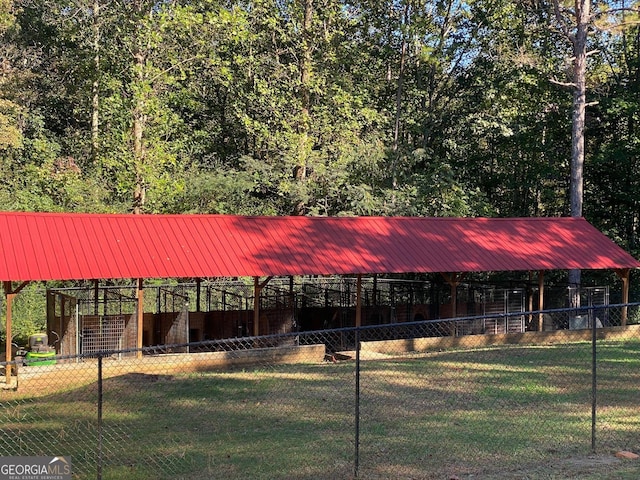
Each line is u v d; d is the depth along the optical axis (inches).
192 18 1173.7
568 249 1039.0
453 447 426.9
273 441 442.9
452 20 1519.4
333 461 400.2
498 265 949.2
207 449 425.1
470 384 621.3
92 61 1262.3
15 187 1227.2
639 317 1117.7
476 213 1433.3
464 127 1505.9
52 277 717.9
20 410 531.5
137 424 486.9
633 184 1459.2
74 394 585.0
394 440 442.9
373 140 1403.8
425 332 961.5
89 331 743.7
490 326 978.7
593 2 1387.8
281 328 875.4
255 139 1450.5
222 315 883.4
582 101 1250.6
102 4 1348.4
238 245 865.5
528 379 642.8
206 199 1307.8
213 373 701.3
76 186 1240.8
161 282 1224.8
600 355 790.5
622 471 378.0
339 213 1311.5
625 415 507.5
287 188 1286.9
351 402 554.3
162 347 353.4
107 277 744.3
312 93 1405.0
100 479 335.3
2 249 737.6
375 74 1595.7
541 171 1482.5
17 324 1042.1
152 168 1197.7
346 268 862.5
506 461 399.2
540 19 1472.7
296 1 1363.2
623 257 1043.9
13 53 1341.0
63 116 1531.7
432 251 951.0
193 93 1338.6
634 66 1491.1
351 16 1470.2
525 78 1405.0
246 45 1318.9
